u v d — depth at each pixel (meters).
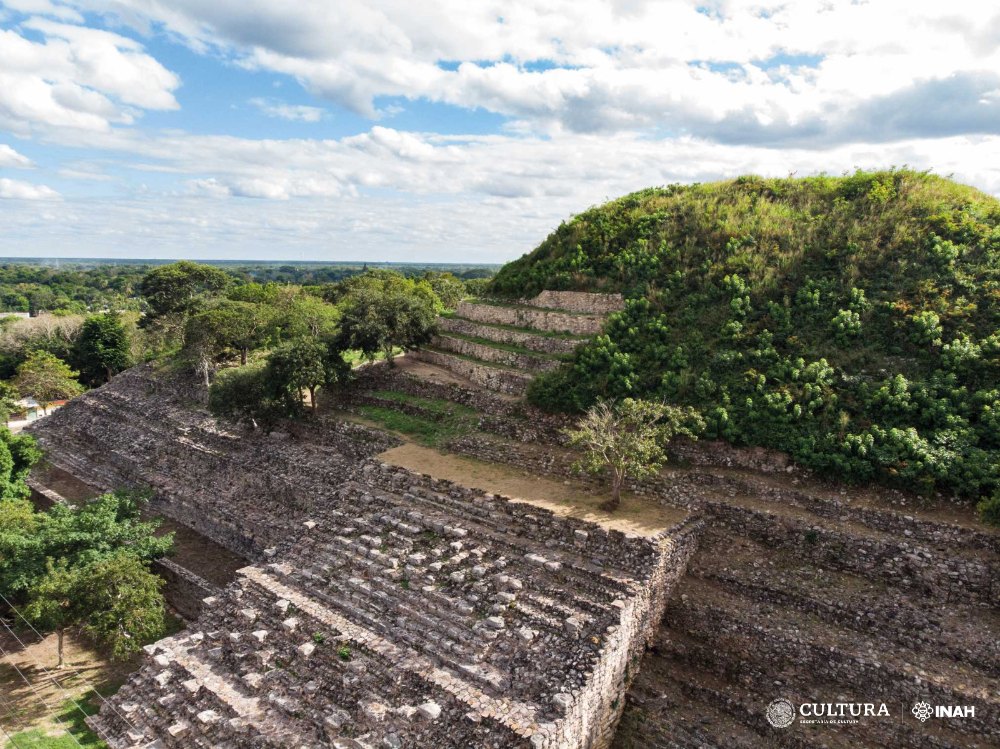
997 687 20.14
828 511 26.34
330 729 20.88
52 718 25.23
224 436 45.44
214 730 22.14
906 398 28.59
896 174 40.78
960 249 34.19
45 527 31.33
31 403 72.69
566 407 34.81
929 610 22.73
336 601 25.72
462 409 39.50
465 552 26.59
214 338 55.19
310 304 68.94
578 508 28.23
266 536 35.12
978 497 25.11
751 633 23.27
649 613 24.02
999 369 28.61
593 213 52.09
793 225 40.19
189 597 32.41
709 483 28.95
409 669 21.73
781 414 29.70
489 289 53.66
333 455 38.88
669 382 33.31
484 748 18.98
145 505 43.16
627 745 21.97
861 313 33.25
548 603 23.25
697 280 39.38
